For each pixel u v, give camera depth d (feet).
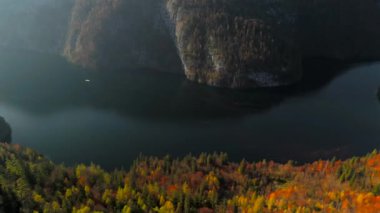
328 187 394.11
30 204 349.82
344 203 349.00
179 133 602.85
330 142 571.69
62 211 344.28
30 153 468.75
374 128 608.60
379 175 406.00
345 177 404.57
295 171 444.96
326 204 354.95
